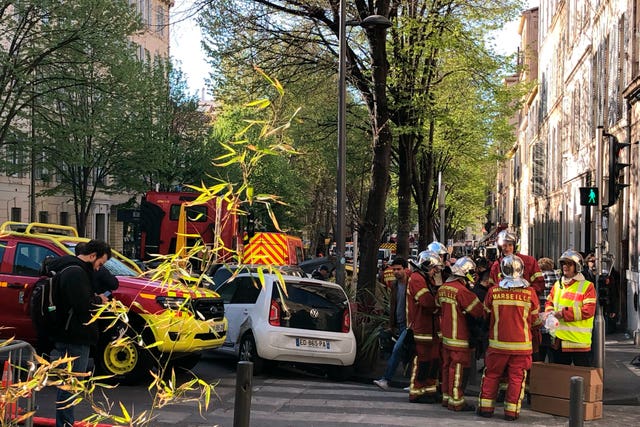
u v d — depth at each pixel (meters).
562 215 40.69
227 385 12.15
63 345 7.59
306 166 46.25
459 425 9.30
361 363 13.95
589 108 30.89
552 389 10.11
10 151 34.75
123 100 35.03
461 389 10.35
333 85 21.12
